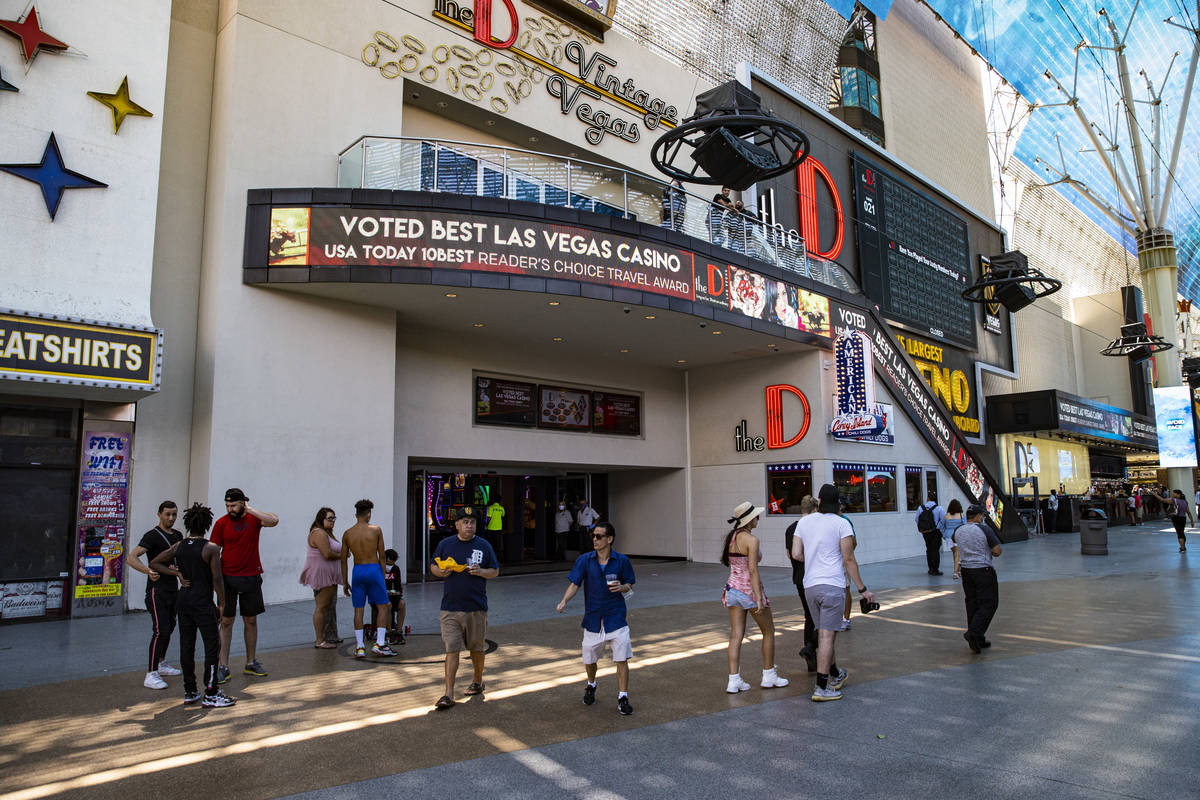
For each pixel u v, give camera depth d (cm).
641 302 1434
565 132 1759
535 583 1537
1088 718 572
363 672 762
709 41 2188
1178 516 2069
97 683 722
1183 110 3691
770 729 559
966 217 3128
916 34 3297
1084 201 4378
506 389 1756
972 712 594
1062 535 2953
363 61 1442
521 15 1700
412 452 1563
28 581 1090
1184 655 791
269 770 485
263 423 1251
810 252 2183
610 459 1942
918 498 2188
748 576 675
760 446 1980
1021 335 3847
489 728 571
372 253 1260
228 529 749
